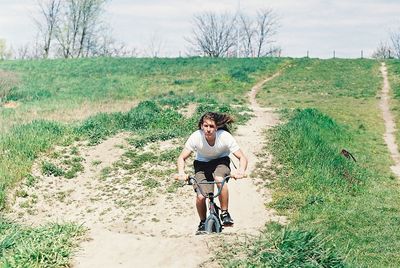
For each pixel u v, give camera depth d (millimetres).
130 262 6434
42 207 12203
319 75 41844
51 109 24844
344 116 25094
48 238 7082
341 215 11188
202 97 24656
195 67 44844
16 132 16594
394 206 12195
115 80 38688
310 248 6457
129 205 12141
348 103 29406
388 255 8930
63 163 14625
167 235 10359
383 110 27594
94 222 11344
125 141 16578
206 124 6793
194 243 6730
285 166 14227
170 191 12773
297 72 43562
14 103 29344
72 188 13297
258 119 20172
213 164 7176
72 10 73812
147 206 12039
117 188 13188
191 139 6996
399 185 14453
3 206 11984
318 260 6340
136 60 50969
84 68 45969
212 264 6137
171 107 21500
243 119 19750
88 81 38594
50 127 17359
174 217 11336
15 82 36562
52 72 44094
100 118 19094
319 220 10836
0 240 7156
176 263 6223
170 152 15289
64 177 13828
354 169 14875
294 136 16312
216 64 46500
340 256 6699
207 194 7000
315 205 11820
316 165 14172
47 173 13812
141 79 39250
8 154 14625
